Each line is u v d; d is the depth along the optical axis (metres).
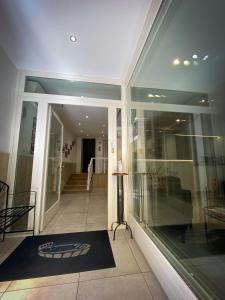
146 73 2.13
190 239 1.36
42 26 1.84
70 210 3.57
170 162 1.74
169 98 1.75
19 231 2.16
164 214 1.74
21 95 2.54
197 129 1.42
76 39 2.02
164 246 1.41
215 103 1.25
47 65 2.52
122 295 1.21
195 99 1.43
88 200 4.61
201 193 1.36
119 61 2.44
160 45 1.73
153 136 2.02
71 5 1.60
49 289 1.28
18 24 1.81
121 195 2.50
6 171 2.30
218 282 0.97
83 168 8.91
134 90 2.52
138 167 2.37
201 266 1.09
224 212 1.13
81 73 2.73
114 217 2.56
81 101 2.72
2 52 2.16
